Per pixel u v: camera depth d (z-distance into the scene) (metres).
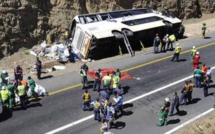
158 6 54.78
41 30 42.81
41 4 43.69
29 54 40.50
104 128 24.66
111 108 26.45
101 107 26.95
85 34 40.31
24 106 28.86
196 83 32.97
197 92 32.22
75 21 42.53
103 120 26.61
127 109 29.22
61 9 44.75
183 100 30.66
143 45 44.69
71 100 30.53
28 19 41.84
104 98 28.34
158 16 46.25
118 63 38.88
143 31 43.12
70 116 28.00
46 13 43.91
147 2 53.31
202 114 28.50
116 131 26.12
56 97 31.02
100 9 48.41
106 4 48.84
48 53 40.97
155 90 32.41
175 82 33.94
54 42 43.59
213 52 42.22
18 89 28.39
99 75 31.89
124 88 32.66
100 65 38.38
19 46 40.78
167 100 26.52
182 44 45.16
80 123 27.11
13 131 25.86
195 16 58.47
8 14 40.09
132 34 41.84
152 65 38.12
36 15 42.69
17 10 40.84
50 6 44.47
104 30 40.81
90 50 39.81
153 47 44.47
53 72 36.72
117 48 41.69
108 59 40.47
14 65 38.34
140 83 33.75
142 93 31.86
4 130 25.97
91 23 42.16
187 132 26.08
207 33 50.62
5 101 28.14
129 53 41.09
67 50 39.81
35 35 42.38
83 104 28.72
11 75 35.84
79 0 46.25
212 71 36.44
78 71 36.88
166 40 41.91
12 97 29.03
